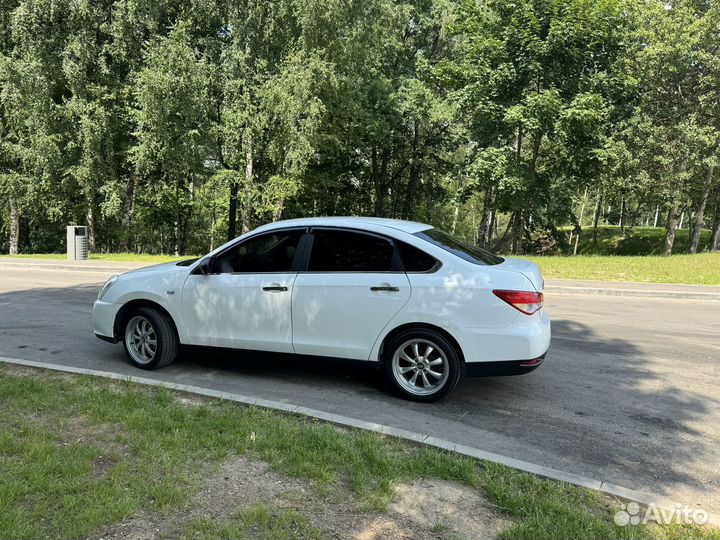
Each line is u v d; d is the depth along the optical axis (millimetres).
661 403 4957
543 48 20422
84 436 3682
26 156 24531
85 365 5805
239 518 2768
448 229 47062
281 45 23609
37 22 23578
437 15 27547
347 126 26703
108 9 24891
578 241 48594
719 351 7035
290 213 33312
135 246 35312
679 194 25438
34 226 35938
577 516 2836
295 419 4082
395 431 3865
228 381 5320
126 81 26344
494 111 22266
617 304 11320
